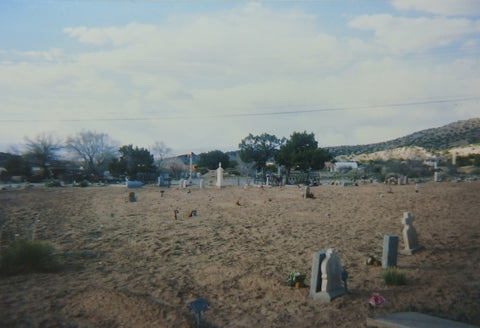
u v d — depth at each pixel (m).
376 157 124.44
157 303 6.83
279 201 26.62
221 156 106.94
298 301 7.27
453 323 5.57
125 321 5.86
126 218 18.56
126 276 8.81
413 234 11.58
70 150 61.69
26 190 37.25
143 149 66.31
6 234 14.12
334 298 7.25
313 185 46.84
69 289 7.49
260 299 7.40
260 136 80.56
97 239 13.40
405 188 35.03
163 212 20.84
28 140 55.53
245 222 17.34
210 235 14.22
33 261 9.09
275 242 13.02
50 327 5.57
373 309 6.58
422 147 124.94
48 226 16.11
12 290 7.36
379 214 19.61
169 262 10.29
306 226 16.28
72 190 37.94
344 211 21.02
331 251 7.54
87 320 5.87
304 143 68.19
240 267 9.74
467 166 59.94
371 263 10.05
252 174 78.00
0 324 5.60
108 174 64.69
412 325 5.48
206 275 9.02
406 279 8.36
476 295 6.95
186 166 81.06
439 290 7.37
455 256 10.52
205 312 6.64
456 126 150.38
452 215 18.41
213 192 35.31
